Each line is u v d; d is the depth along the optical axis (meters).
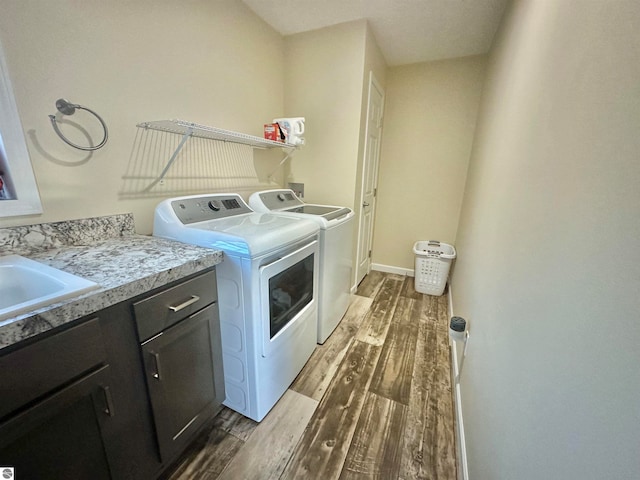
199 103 1.61
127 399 0.83
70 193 1.12
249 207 1.82
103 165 1.21
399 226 3.21
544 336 0.60
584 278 0.48
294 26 2.10
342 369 1.67
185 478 1.05
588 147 0.53
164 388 0.94
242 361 1.22
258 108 2.09
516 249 0.89
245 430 1.25
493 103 1.80
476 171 2.13
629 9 0.44
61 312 0.62
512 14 1.52
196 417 1.11
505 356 0.84
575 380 0.46
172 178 1.53
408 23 2.02
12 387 0.57
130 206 1.34
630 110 0.41
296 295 1.49
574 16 0.67
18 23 0.91
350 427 1.28
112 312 0.75
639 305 0.34
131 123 1.29
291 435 1.24
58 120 1.04
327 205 2.34
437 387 1.54
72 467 0.71
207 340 1.12
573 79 0.64
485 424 0.91
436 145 2.85
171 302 0.93
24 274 0.87
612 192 0.43
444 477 1.08
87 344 0.70
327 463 1.12
